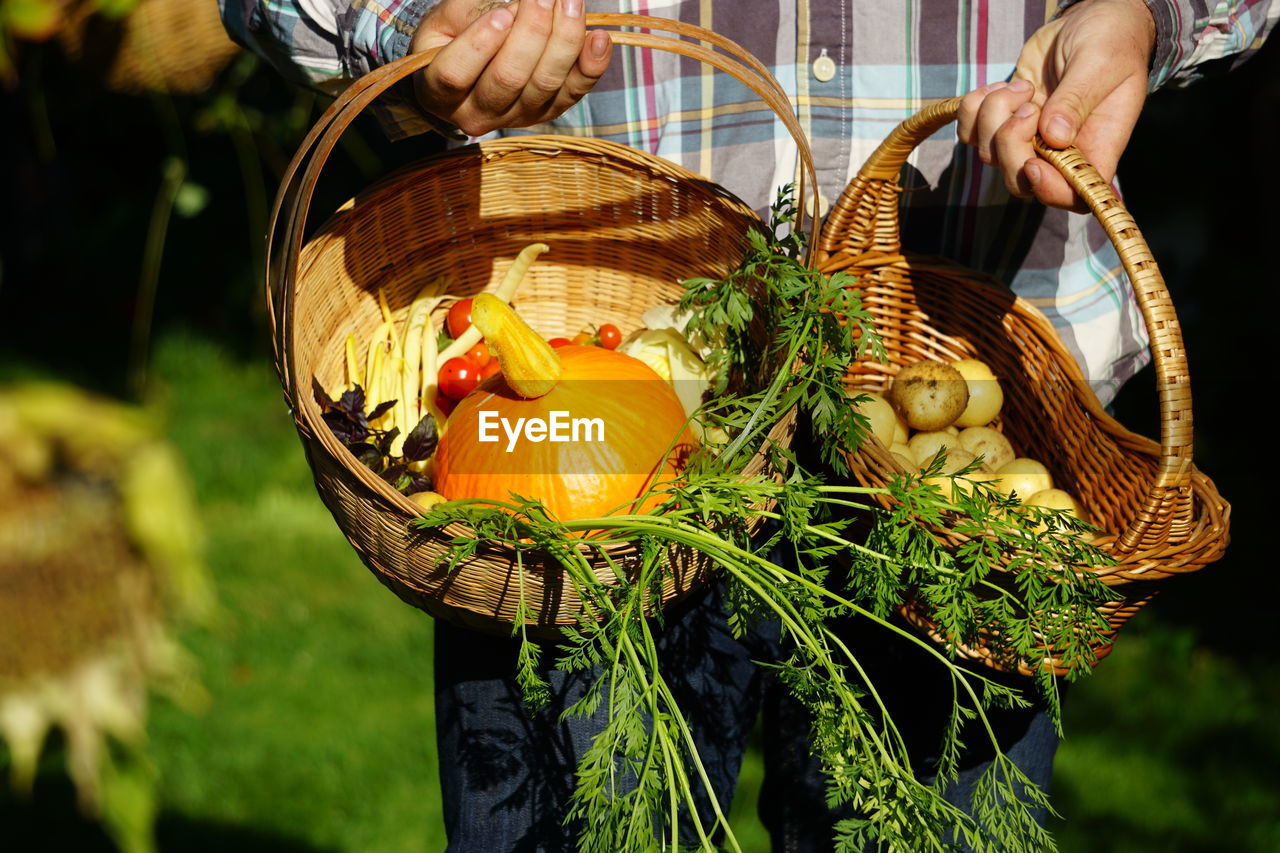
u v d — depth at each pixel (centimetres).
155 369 471
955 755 127
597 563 119
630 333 163
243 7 159
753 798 259
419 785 263
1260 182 504
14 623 72
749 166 167
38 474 72
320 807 255
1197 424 416
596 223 156
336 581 339
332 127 119
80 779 77
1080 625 127
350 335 152
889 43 163
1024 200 170
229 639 308
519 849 149
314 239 140
